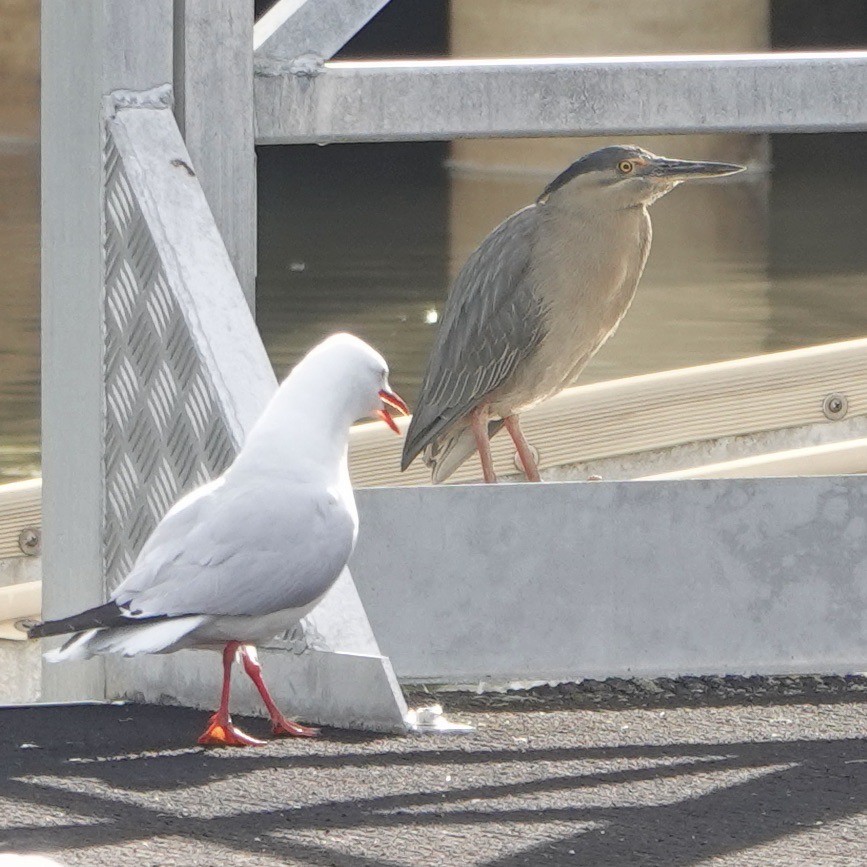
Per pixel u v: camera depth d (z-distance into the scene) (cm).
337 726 828
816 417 1505
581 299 1172
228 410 851
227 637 793
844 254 3488
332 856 622
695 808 685
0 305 2839
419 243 3731
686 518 886
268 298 3000
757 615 892
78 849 629
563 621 882
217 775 736
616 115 938
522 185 4944
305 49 930
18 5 5044
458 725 822
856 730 816
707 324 2695
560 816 673
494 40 5178
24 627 1255
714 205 4412
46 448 984
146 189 900
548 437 1424
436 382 1231
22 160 4838
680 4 4988
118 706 882
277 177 5309
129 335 925
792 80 945
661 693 894
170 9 924
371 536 873
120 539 942
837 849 632
